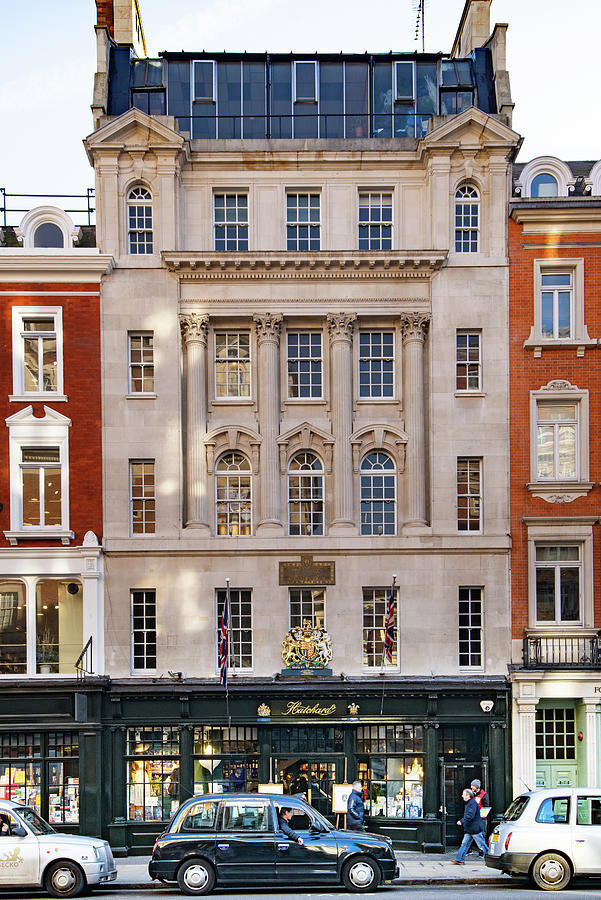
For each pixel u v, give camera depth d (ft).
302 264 92.32
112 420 91.86
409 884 69.10
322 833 63.46
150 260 93.04
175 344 92.73
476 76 100.73
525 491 91.66
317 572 90.53
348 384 92.58
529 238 93.45
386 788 87.92
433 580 90.68
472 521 92.22
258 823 63.10
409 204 95.14
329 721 87.45
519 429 92.07
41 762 86.79
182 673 89.10
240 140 95.35
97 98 95.96
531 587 90.68
